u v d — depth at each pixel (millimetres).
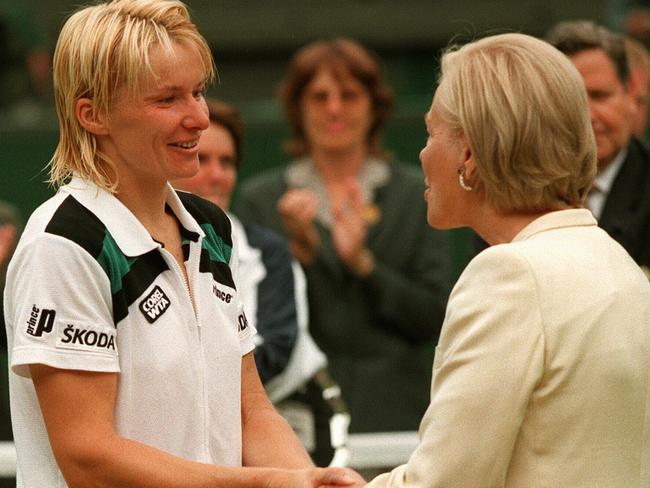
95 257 6598
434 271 13148
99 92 6688
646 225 10477
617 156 10719
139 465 6566
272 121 18141
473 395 6273
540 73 6680
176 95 6770
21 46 21344
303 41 22016
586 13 21750
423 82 22109
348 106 13547
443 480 6289
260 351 10102
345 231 12828
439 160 6980
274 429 7527
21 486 6934
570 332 6309
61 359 6492
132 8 6762
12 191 18125
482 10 21922
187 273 7055
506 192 6723
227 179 10844
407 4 22016
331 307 12742
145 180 6930
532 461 6332
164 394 6746
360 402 12578
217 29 21984
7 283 6770
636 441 6422
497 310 6336
